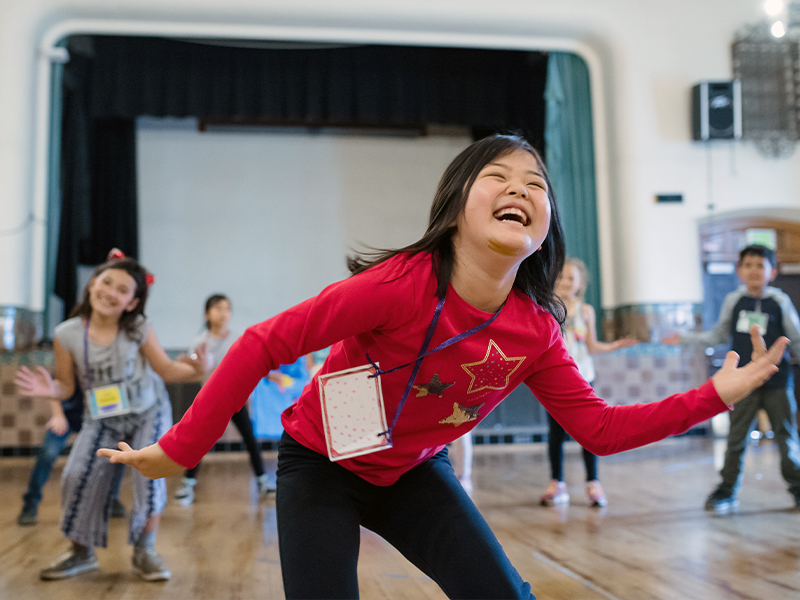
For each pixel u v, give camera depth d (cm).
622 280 713
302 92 714
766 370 127
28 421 630
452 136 822
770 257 381
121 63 688
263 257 786
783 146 723
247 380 117
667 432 132
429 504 133
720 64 729
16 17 639
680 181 716
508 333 128
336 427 128
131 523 251
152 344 260
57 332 254
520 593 123
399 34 707
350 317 117
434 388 129
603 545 299
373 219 805
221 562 281
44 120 670
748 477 471
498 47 728
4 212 632
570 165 735
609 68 726
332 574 116
